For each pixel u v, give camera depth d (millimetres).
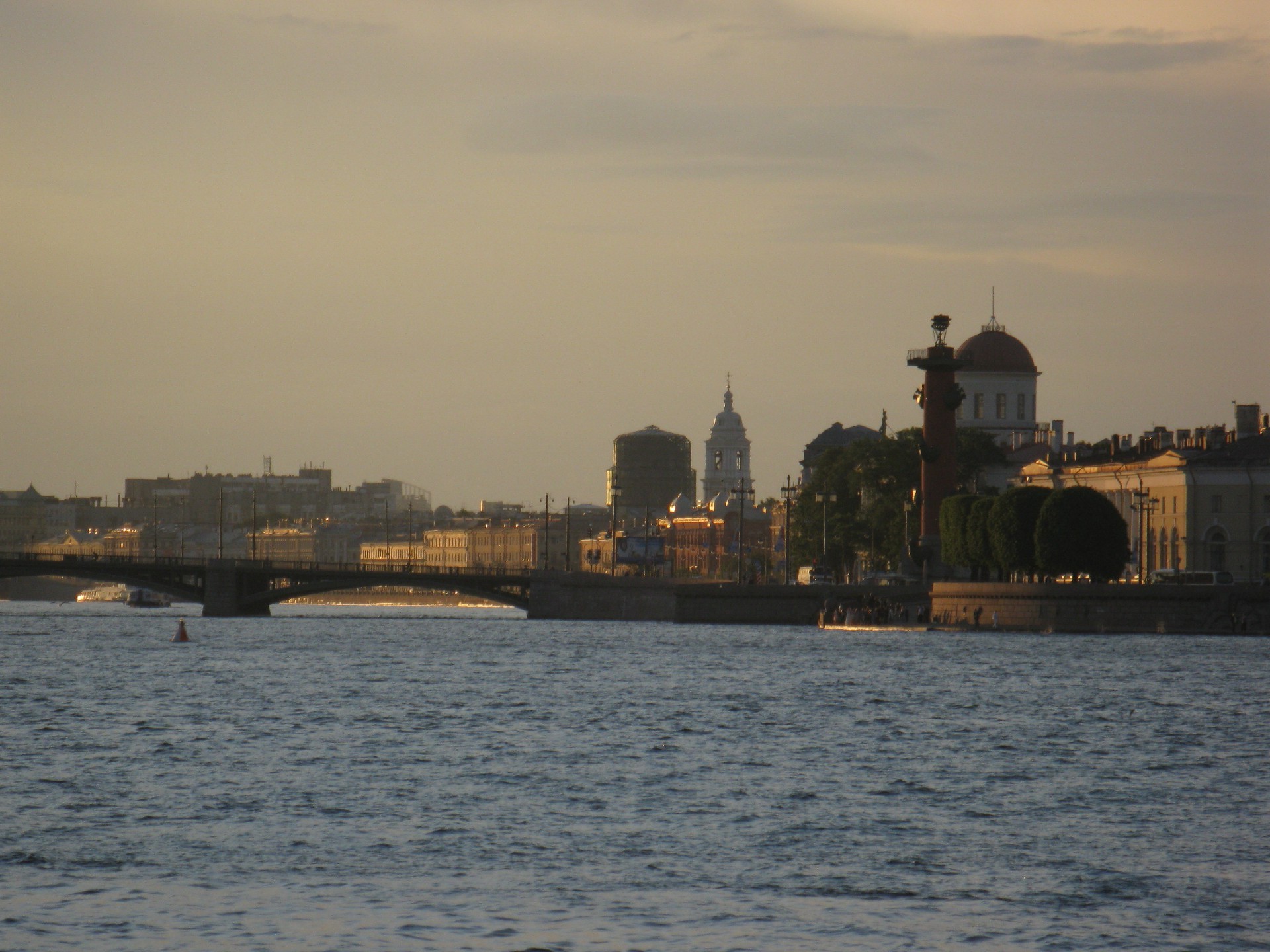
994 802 182750
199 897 138125
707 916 133500
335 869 148750
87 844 158000
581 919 132250
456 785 192750
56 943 124188
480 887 142250
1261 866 151625
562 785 192875
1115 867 150625
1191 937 128500
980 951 124500
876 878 146125
